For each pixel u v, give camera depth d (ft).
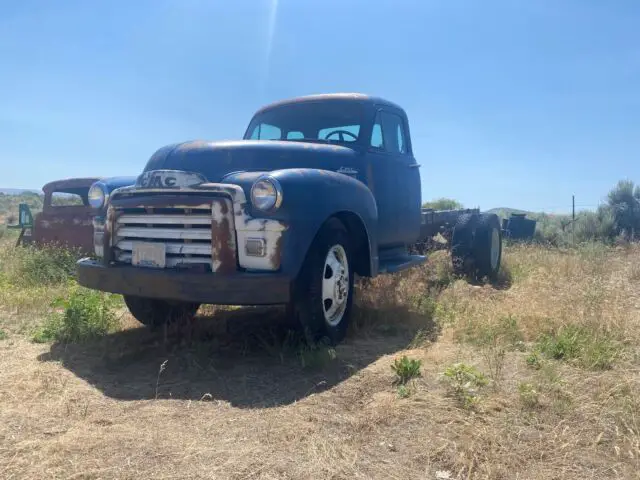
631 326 15.57
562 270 25.95
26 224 31.04
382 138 19.43
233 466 8.31
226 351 14.44
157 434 9.39
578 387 11.25
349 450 8.79
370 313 17.51
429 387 11.55
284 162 14.96
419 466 8.35
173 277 12.59
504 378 12.01
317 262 13.66
